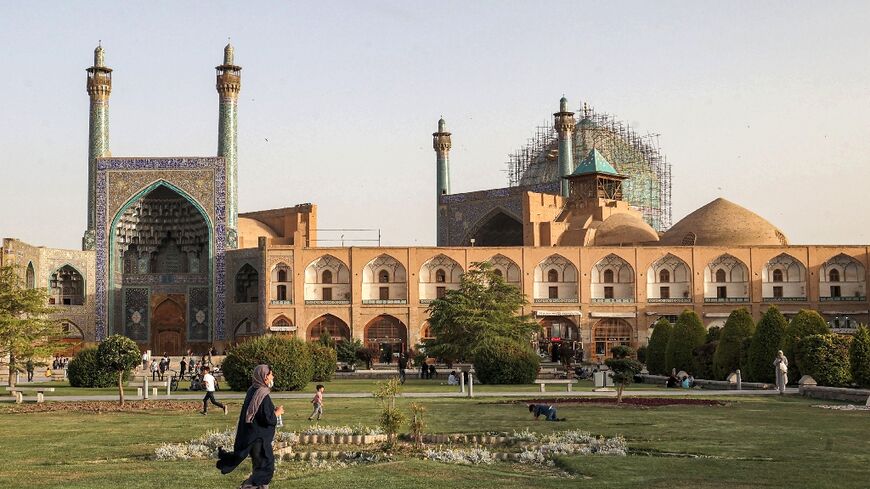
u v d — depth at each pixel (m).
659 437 15.71
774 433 16.28
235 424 18.38
